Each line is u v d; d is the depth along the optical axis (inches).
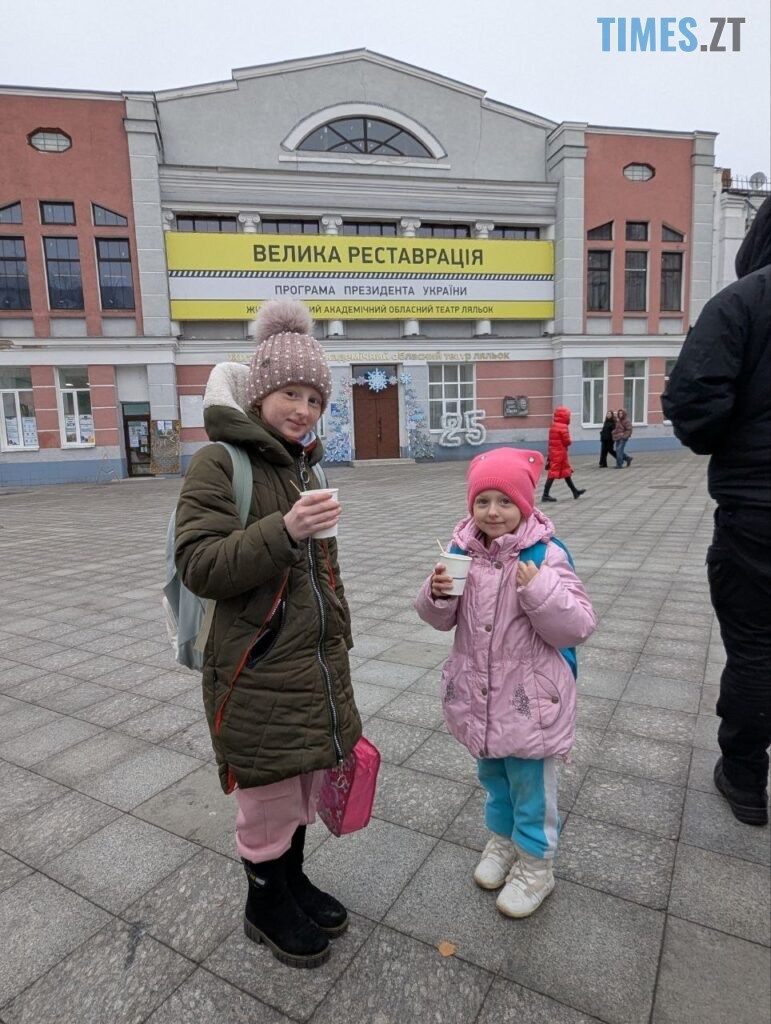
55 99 746.2
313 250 839.1
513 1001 66.4
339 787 74.3
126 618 214.4
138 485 767.1
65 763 119.0
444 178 865.5
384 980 69.6
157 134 783.7
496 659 76.9
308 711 67.0
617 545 299.9
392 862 88.7
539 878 78.4
